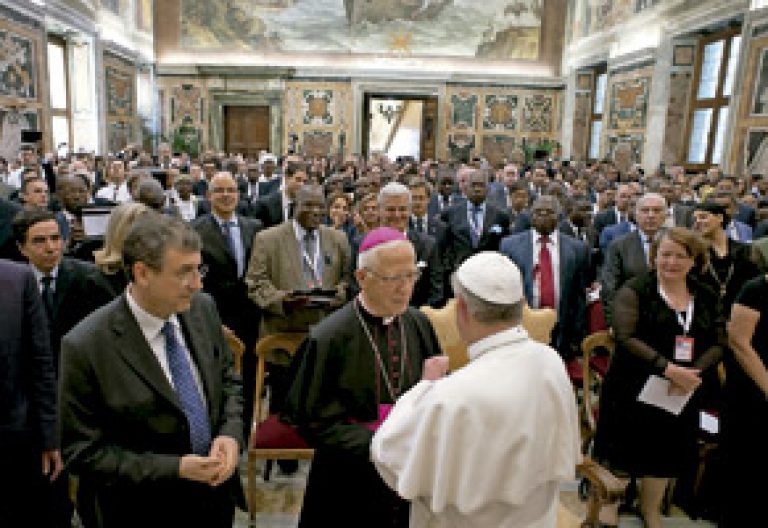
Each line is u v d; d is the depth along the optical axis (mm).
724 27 12438
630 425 3148
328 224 5605
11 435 2494
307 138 20516
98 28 15867
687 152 14000
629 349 3053
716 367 3148
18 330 2492
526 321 3541
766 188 8906
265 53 20531
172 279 1813
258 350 3451
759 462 2848
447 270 5832
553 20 20469
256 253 3924
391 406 2326
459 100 20625
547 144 19734
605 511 3389
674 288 3061
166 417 1921
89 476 1871
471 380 1579
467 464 1522
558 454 1633
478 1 20328
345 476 2236
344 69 20141
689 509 3561
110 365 1858
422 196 5668
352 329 2344
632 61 15391
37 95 12695
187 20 20281
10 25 11516
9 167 10672
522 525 1615
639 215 4379
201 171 10773
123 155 13922
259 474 3865
